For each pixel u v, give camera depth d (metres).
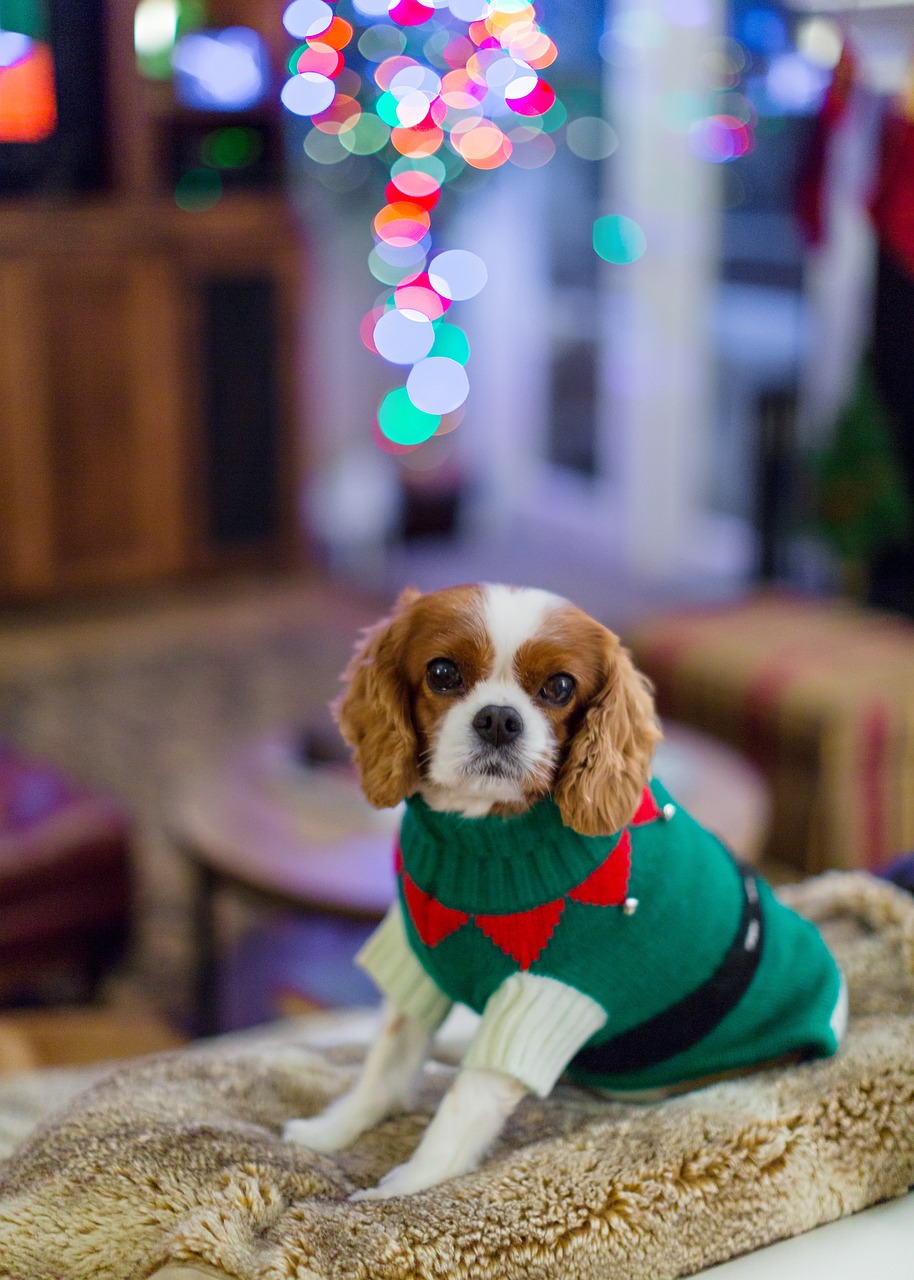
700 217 5.25
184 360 5.41
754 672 3.41
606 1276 0.94
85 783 3.95
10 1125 1.43
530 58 4.60
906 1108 1.07
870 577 4.31
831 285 4.73
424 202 5.57
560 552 6.10
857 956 1.33
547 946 1.14
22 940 2.62
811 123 4.01
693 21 5.00
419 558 6.07
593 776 1.12
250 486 5.72
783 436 4.29
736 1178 0.99
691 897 1.18
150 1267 0.91
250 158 5.57
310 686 4.73
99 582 5.50
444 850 1.16
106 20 5.02
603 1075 1.23
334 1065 1.33
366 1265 0.88
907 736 3.33
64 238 5.04
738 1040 1.18
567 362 5.98
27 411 5.14
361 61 5.10
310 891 2.38
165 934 3.17
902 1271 0.98
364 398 6.44
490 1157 1.12
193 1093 1.20
